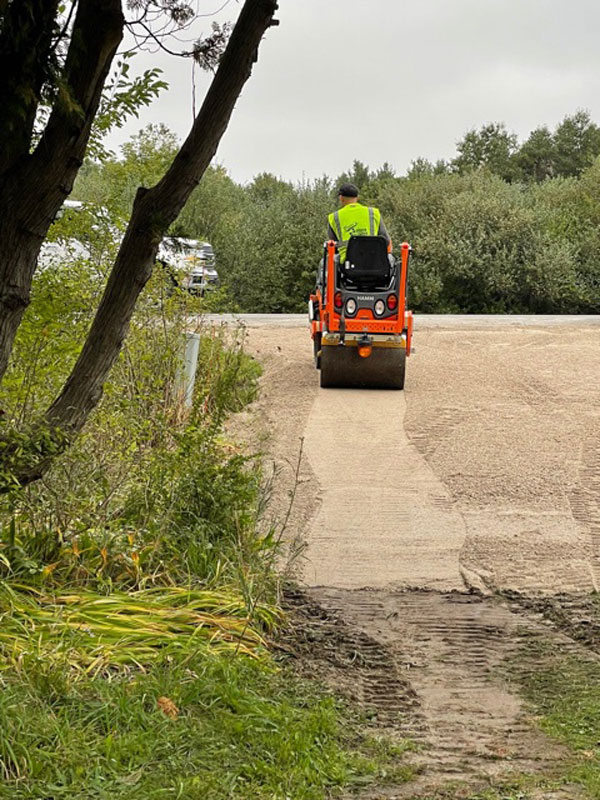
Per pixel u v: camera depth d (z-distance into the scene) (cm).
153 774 480
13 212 508
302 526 1076
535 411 1655
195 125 547
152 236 565
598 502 1189
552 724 600
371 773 524
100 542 761
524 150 9600
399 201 5291
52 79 486
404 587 910
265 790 484
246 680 610
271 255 4912
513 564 978
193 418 1002
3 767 461
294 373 1959
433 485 1247
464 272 4878
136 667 598
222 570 779
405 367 1895
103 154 688
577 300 4944
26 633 596
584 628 799
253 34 532
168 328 1298
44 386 777
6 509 729
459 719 611
